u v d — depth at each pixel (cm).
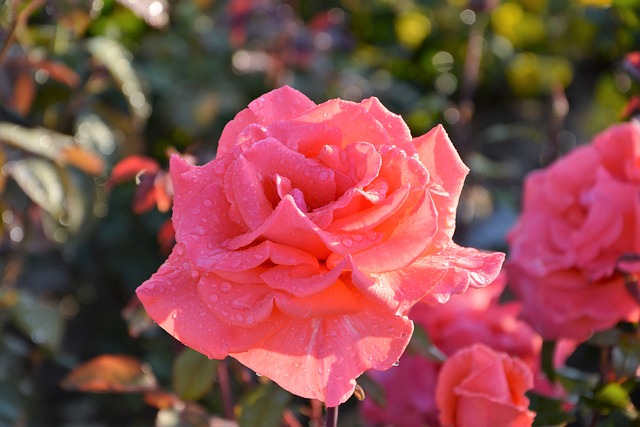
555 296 54
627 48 73
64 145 68
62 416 92
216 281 40
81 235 77
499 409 49
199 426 56
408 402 56
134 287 95
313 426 60
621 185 53
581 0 70
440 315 57
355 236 39
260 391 52
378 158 40
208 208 41
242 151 41
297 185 41
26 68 70
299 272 39
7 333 84
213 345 40
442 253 42
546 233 55
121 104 93
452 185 43
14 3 63
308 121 42
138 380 56
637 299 53
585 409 54
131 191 92
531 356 58
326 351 40
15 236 71
